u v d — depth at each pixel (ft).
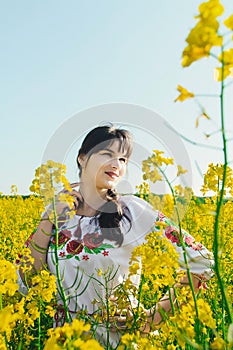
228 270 13.75
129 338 6.45
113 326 9.53
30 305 8.97
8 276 7.89
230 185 12.33
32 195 29.43
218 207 5.14
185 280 9.77
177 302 8.49
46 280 9.13
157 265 7.43
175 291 8.64
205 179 9.87
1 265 7.92
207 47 4.50
